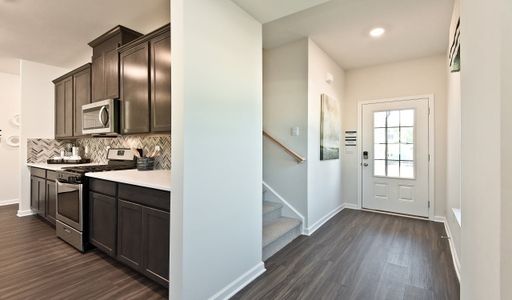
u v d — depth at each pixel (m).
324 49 3.43
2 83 4.54
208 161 1.70
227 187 1.87
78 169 2.76
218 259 1.79
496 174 0.74
